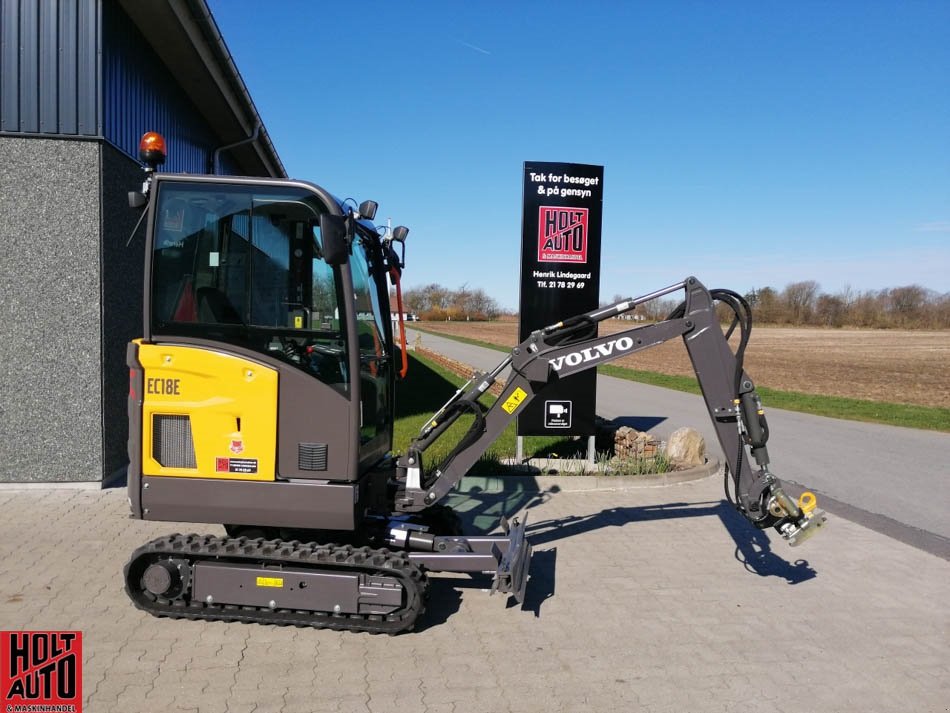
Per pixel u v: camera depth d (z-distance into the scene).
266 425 4.40
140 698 3.69
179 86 10.57
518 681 3.97
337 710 3.62
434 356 34.44
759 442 4.98
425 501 5.18
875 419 15.86
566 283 8.82
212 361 4.39
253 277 4.45
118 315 7.92
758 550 6.36
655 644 4.48
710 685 3.98
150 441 4.45
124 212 8.09
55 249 7.35
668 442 9.85
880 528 7.14
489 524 6.99
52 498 7.20
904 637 4.64
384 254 5.61
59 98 7.30
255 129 13.43
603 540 6.58
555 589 5.38
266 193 4.48
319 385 4.41
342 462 4.42
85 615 4.64
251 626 4.58
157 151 4.59
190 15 8.61
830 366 35.19
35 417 7.39
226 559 4.58
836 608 5.11
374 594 4.40
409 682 3.93
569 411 8.95
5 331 7.28
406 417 13.28
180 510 4.45
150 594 4.63
